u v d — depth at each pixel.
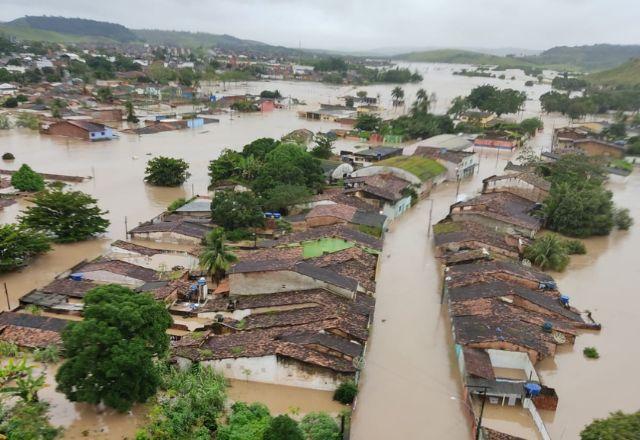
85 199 61.62
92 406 30.47
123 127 143.88
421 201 84.88
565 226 70.00
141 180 90.75
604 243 69.12
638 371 40.66
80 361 27.75
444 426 33.84
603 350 43.22
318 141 110.12
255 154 93.00
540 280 49.81
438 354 41.84
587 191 72.81
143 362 28.67
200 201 74.06
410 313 48.09
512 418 34.38
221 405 32.16
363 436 32.69
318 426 30.25
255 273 43.94
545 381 38.94
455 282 49.00
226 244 59.16
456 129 147.12
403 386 37.66
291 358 34.72
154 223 65.12
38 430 27.09
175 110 176.75
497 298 44.81
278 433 26.89
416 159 95.44
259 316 42.03
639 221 78.81
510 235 63.38
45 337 36.94
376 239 58.38
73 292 45.47
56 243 60.56
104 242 62.25
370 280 48.75
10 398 29.66
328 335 38.09
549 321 43.31
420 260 60.53
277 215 68.06
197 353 36.28
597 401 36.97
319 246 55.12
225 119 166.25
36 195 62.31
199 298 46.28
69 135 126.12
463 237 60.88
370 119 147.25
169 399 31.22
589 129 145.75
